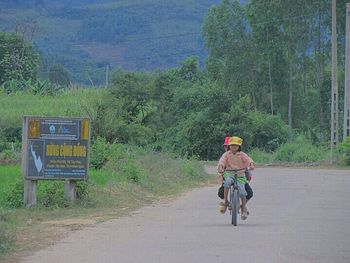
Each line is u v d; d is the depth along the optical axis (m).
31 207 43.78
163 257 27.97
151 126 145.25
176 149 141.25
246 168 38.53
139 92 144.38
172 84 154.75
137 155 79.88
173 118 149.50
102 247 30.61
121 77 146.25
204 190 65.38
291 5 166.75
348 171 99.62
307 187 66.50
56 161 44.50
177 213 44.56
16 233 33.97
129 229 36.53
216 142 140.25
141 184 60.88
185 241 32.16
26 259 27.88
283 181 75.38
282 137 147.38
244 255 28.34
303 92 175.62
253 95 174.62
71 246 30.97
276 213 44.00
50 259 27.80
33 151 44.22
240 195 38.41
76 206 45.56
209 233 34.78
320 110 168.12
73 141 44.72
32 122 44.28
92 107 110.12
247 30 175.75
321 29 168.62
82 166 44.88
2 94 155.75
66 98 147.00
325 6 166.25
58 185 45.97
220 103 142.88
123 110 126.25
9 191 45.00
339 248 30.27
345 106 120.25
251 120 143.75
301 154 128.12
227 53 176.75
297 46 169.75
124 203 49.66
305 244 31.28
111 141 105.81
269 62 170.62
